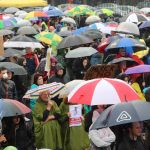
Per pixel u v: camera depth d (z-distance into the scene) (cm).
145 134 1254
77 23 4472
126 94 1313
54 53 2712
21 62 2322
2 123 1498
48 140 1591
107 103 1298
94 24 3206
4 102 1445
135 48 2353
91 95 1313
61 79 2123
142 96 1758
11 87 1883
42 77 1912
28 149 1543
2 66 1881
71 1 7600
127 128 1209
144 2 7000
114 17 5206
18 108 1444
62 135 1614
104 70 1627
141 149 1212
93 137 1245
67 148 1612
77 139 1589
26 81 2167
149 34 2945
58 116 1603
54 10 4444
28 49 2555
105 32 3156
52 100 1636
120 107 1171
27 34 3027
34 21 4134
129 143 1205
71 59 2380
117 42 2261
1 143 1484
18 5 4784
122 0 7631
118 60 2000
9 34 3136
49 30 3719
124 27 2738
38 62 2522
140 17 3569
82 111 1644
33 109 1603
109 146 1259
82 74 2312
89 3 7919
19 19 3872
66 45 2477
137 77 1795
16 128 1514
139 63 2112
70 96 1347
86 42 2483
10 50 2353
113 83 1338
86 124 1419
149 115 1156
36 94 1612
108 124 1153
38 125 1589
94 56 2388
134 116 1150
